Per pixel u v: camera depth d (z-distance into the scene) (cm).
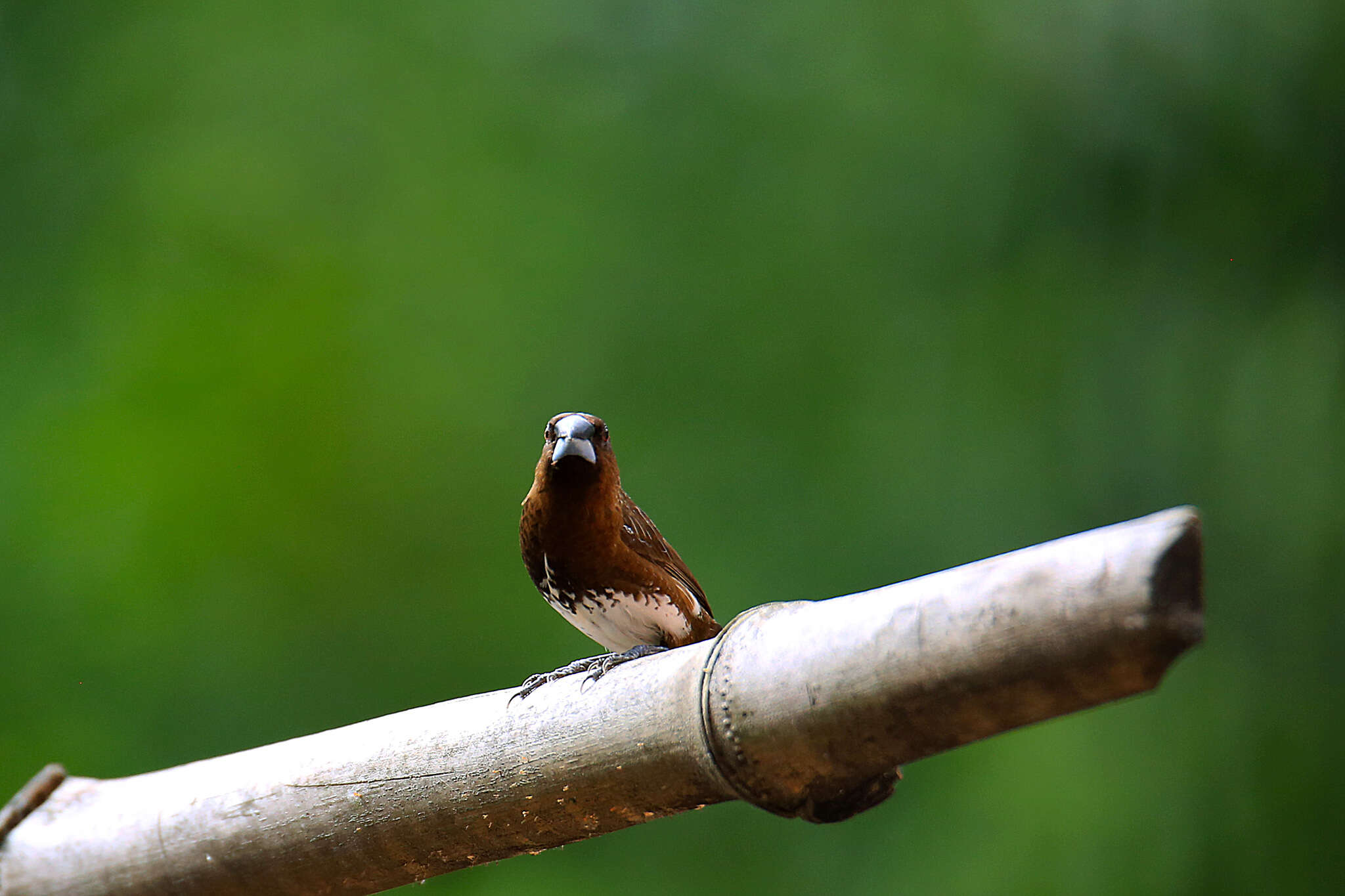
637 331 1354
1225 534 1122
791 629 412
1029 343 1277
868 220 1365
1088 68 1262
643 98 1420
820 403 1312
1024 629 348
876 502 1262
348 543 1330
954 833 1138
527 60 1447
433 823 486
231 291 1409
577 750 458
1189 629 328
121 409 1353
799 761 411
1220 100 1191
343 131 1453
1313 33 1170
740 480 1294
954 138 1345
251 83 1464
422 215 1429
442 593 1316
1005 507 1223
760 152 1398
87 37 1458
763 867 1187
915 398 1298
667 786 445
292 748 516
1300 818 1050
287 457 1349
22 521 1299
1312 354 1134
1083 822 1093
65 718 1234
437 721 492
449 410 1362
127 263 1418
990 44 1345
